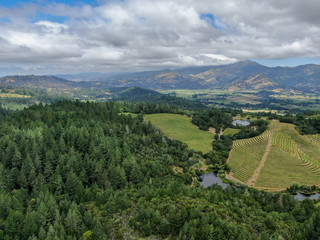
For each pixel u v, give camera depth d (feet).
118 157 389.19
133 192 308.60
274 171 466.70
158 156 453.17
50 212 250.98
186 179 403.75
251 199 312.91
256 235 229.45
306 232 228.84
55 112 586.86
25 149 370.94
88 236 216.54
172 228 230.27
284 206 304.71
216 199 279.08
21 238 216.95
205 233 206.49
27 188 322.34
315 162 492.13
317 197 373.20
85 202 281.54
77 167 350.43
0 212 247.29
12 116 571.69
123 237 225.15
